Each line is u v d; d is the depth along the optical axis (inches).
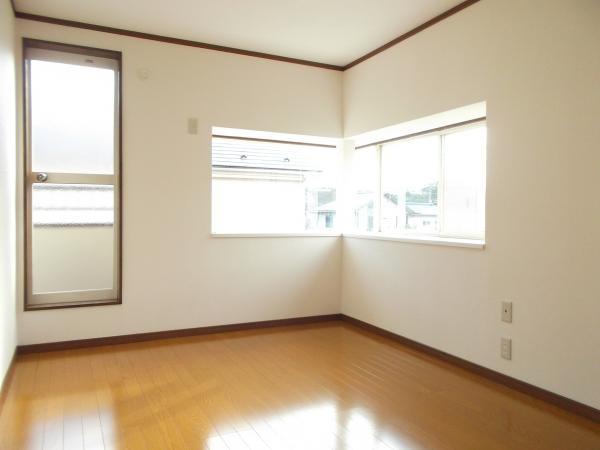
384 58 158.1
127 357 135.1
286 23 141.4
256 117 165.8
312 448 83.7
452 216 152.3
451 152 153.1
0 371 101.9
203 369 125.6
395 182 178.2
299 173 199.6
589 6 94.9
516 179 110.8
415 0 125.6
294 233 175.2
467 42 125.0
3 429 89.7
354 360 134.3
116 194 148.4
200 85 156.9
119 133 146.5
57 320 140.7
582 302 96.7
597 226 93.7
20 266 135.3
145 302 151.8
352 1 126.5
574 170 97.8
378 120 161.5
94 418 95.0
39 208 140.9
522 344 110.1
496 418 96.2
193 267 158.4
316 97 176.6
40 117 140.4
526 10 108.3
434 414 98.3
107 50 144.3
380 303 161.8
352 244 177.8
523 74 109.1
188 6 130.3
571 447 84.7
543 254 104.7
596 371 94.3
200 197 158.1
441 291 134.8
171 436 87.7
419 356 138.3
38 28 136.2
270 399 105.8
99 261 148.4
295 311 176.6
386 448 83.9
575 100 97.5
